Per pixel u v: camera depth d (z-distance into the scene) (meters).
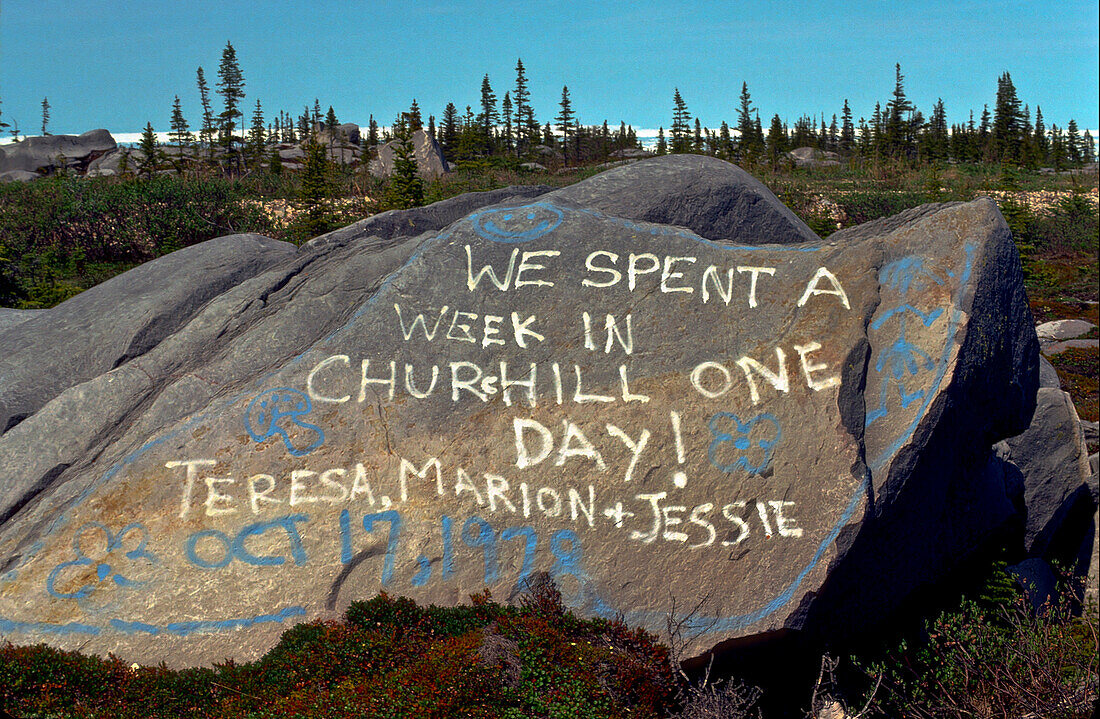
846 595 6.47
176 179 29.53
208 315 7.21
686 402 6.05
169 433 5.86
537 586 5.77
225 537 5.68
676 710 5.34
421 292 6.39
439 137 68.31
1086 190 45.41
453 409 6.03
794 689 6.50
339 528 5.75
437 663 5.11
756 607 5.79
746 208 8.40
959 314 6.23
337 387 6.05
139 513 5.67
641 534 5.86
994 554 8.29
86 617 5.48
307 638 5.40
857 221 31.58
